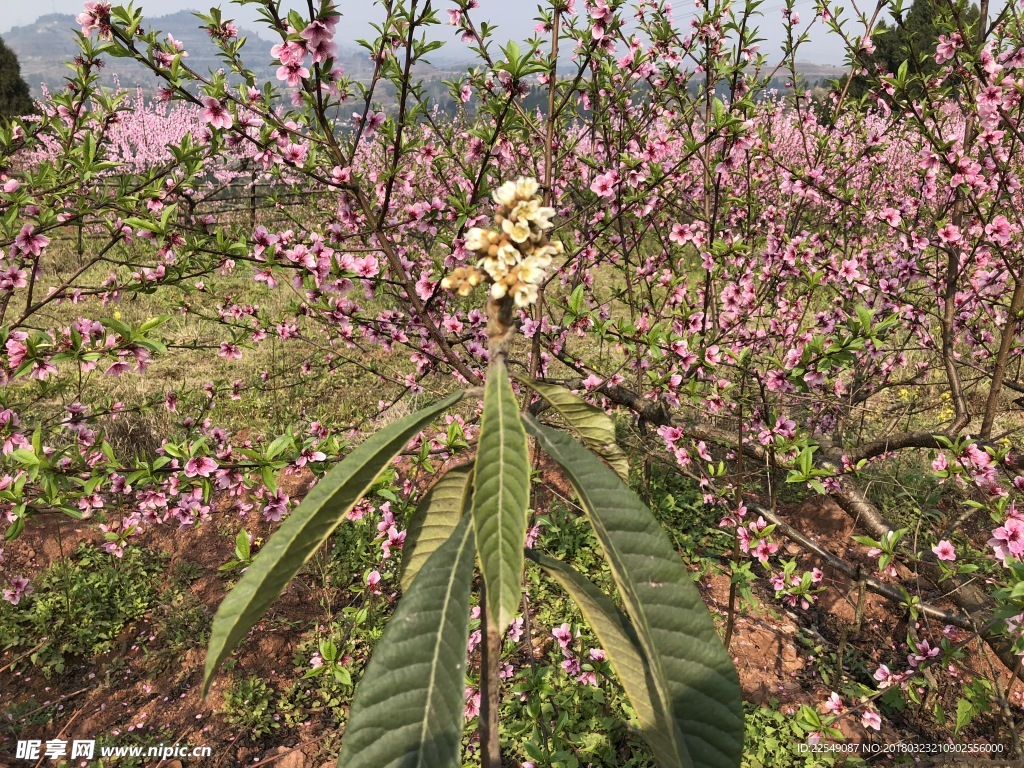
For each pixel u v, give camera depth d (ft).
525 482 2.07
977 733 10.68
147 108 53.98
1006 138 12.38
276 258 9.36
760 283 14.29
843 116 16.44
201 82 7.70
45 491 8.34
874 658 12.07
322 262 9.05
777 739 10.23
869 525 12.12
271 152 8.49
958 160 10.90
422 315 7.82
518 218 2.19
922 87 11.51
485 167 9.18
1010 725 9.10
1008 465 8.68
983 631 9.33
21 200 8.69
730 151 12.43
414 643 2.07
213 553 15.01
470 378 7.89
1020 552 7.27
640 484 15.87
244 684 11.61
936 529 14.44
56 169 9.61
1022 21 10.21
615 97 12.87
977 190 11.55
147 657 12.47
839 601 13.33
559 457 2.24
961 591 11.07
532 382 2.69
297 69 6.59
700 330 12.81
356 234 9.45
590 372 11.90
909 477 15.62
